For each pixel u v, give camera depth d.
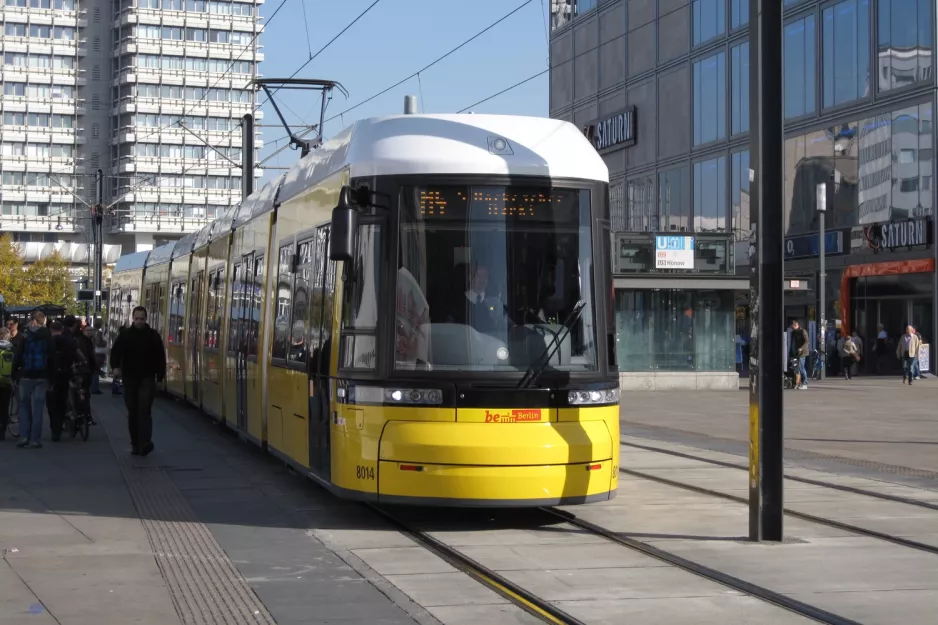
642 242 33.78
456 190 10.20
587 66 57.38
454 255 10.10
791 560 8.83
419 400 9.82
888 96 39.34
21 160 112.31
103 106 115.12
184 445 17.67
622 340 33.66
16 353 17.27
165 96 113.56
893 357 40.00
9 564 8.62
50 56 113.19
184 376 23.86
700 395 31.41
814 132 43.06
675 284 33.38
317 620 6.91
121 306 35.66
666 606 7.30
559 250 10.28
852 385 35.84
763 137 9.52
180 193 114.12
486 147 10.34
